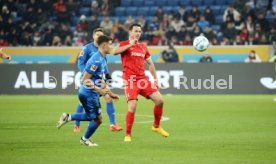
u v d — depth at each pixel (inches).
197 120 1808.6
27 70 3088.1
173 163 1005.8
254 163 1004.6
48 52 3457.2
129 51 1331.2
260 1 3629.4
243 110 2160.4
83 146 1229.1
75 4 3782.0
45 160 1041.5
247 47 3307.1
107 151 1153.4
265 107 2282.2
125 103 2593.5
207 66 3009.4
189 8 3777.1
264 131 1502.2
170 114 2022.6
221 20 3678.6
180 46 3336.6
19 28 3572.8
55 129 1569.9
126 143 1280.8
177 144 1259.2
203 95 2989.7
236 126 1626.5
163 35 3474.4
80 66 1507.1
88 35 3516.2
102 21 3553.2
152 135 1434.5
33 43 3535.9
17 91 3100.4
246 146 1220.5
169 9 3786.9
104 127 1638.8
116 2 3882.9
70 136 1413.6
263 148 1190.3
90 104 1218.0
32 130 1544.0
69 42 3501.5
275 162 1015.0
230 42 3398.1
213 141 1306.6
